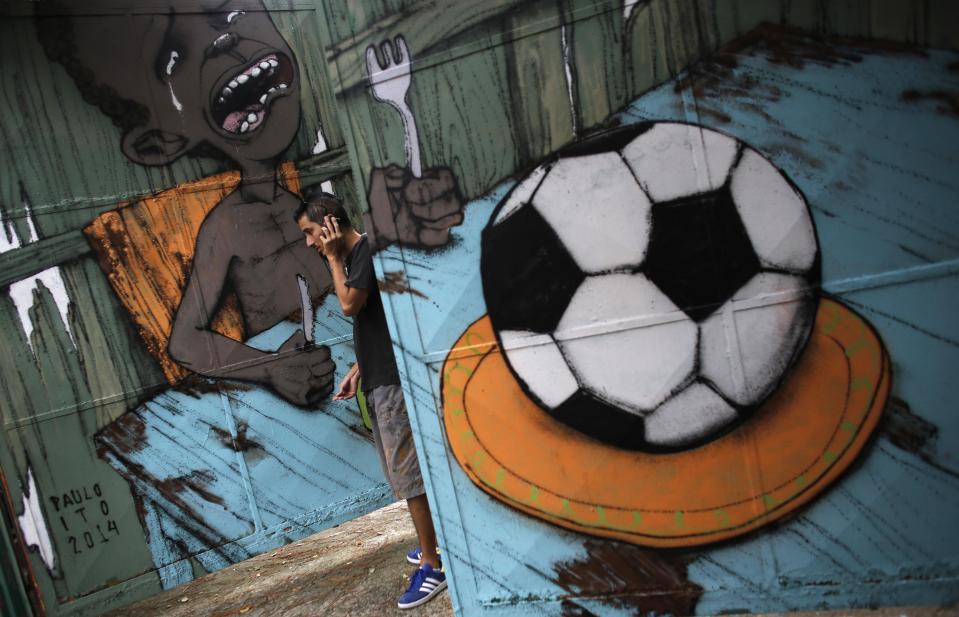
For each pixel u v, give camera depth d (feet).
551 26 8.22
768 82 7.59
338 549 14.67
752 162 7.72
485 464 9.01
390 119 8.90
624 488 8.50
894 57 7.21
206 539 13.42
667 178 8.01
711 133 7.82
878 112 7.30
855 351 7.57
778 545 8.04
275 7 15.46
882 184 7.35
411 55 8.74
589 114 8.21
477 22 8.47
